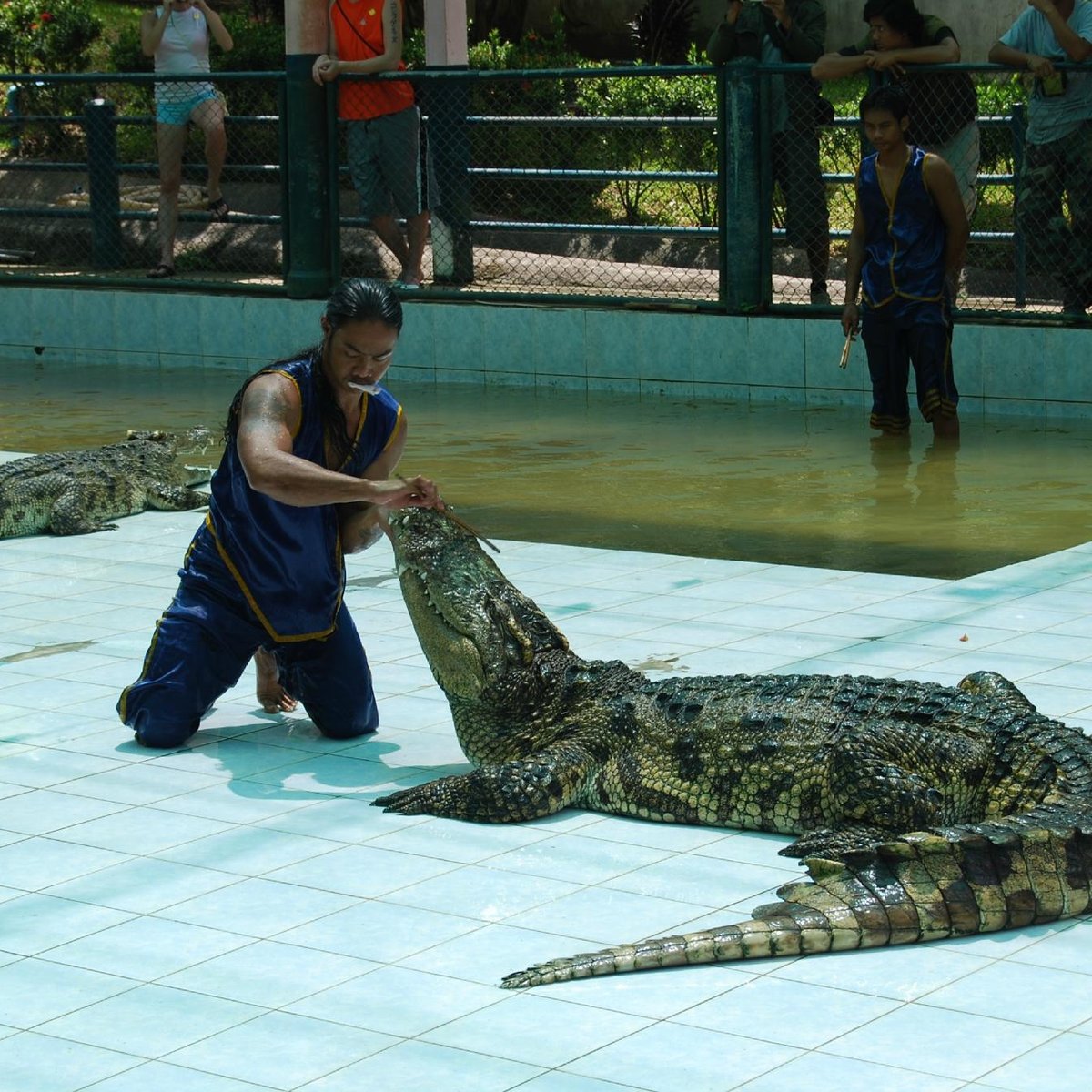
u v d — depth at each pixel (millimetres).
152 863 7730
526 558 13555
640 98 29641
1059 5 19203
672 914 7059
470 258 24984
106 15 41750
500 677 8625
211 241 29781
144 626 11812
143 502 16219
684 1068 5762
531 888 7363
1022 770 7562
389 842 7938
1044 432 18969
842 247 26250
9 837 8055
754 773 7902
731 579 12703
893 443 18531
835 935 6625
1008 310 20766
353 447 8969
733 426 19734
